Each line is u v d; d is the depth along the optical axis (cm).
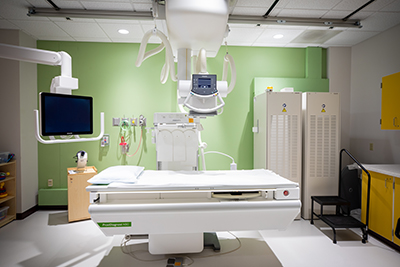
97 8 267
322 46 381
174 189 183
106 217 175
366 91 354
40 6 262
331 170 325
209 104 206
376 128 337
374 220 267
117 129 369
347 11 273
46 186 363
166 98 374
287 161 322
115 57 369
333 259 228
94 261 223
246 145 384
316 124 322
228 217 184
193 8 173
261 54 384
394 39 309
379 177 261
